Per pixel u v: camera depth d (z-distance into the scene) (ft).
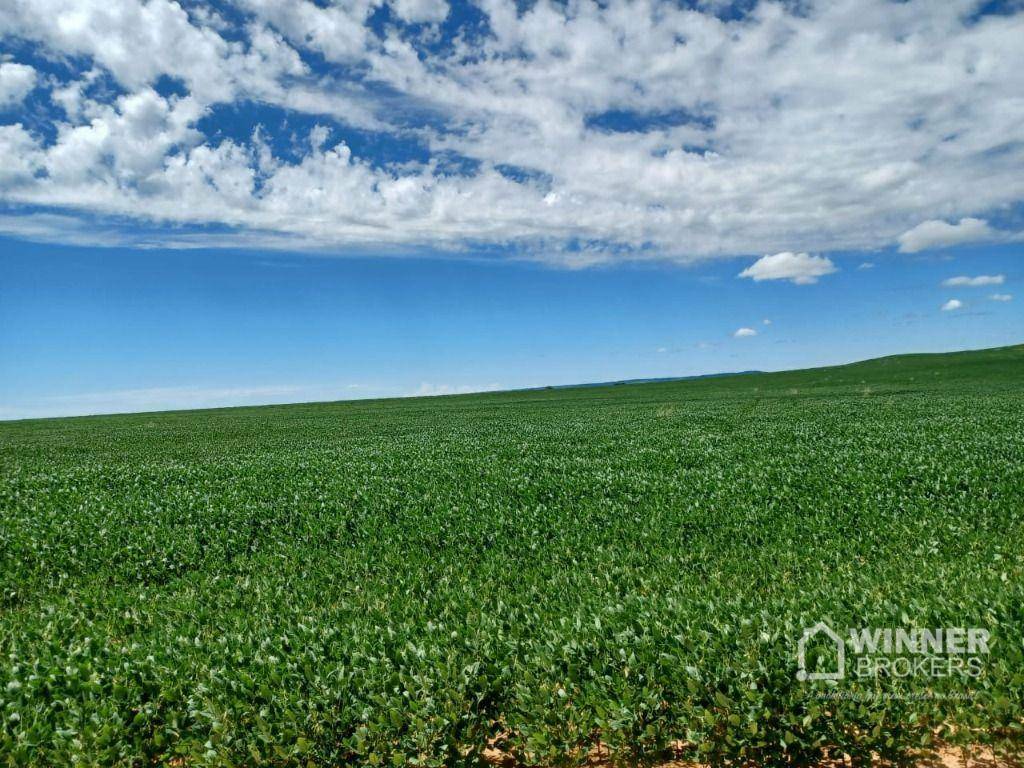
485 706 19.70
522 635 23.68
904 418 107.76
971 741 17.57
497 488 56.75
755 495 48.03
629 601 25.98
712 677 18.92
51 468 91.25
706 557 35.78
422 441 111.24
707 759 18.25
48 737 18.95
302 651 22.72
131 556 41.55
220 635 26.58
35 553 42.34
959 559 32.58
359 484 62.34
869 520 40.01
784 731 17.74
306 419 213.46
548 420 156.87
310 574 36.94
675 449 77.82
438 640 22.56
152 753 19.36
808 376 350.23
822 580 29.66
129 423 224.53
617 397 281.13
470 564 37.04
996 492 44.19
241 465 82.43
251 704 19.58
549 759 18.60
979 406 124.77
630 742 18.51
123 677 21.29
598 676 19.57
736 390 276.82
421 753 18.26
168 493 61.16
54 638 26.86
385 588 33.45
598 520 45.19
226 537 45.09
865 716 17.76
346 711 18.88
